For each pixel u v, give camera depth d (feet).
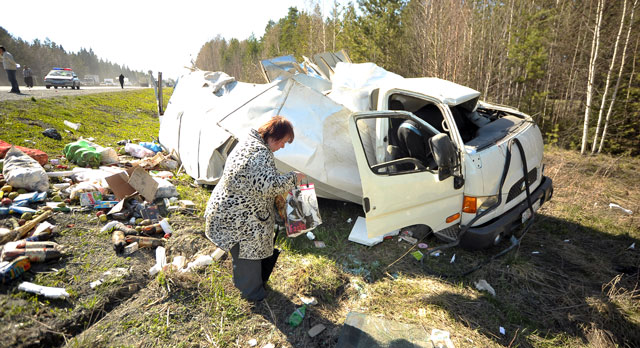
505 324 8.86
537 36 40.01
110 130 28.07
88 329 7.77
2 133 18.89
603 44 33.22
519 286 10.45
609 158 28.81
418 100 13.20
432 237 13.01
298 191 8.86
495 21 45.50
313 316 8.81
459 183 10.78
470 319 8.91
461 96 11.22
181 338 7.78
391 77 14.46
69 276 9.09
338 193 13.62
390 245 12.52
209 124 16.48
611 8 33.37
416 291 9.98
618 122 32.37
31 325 7.30
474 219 10.75
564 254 12.50
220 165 15.44
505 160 11.34
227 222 7.59
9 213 11.42
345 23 63.31
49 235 10.58
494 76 45.52
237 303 9.00
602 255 12.57
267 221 7.93
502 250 12.46
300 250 11.94
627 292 9.97
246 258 8.10
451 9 44.29
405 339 8.05
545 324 8.93
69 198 13.14
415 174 10.20
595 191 19.16
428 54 46.80
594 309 9.34
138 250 10.85
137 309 8.52
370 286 10.20
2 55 38.40
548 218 15.57
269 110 13.67
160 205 14.24
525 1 44.52
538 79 41.96
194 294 9.18
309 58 21.84
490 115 15.64
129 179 13.55
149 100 65.98
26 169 13.19
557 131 37.14
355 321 8.66
